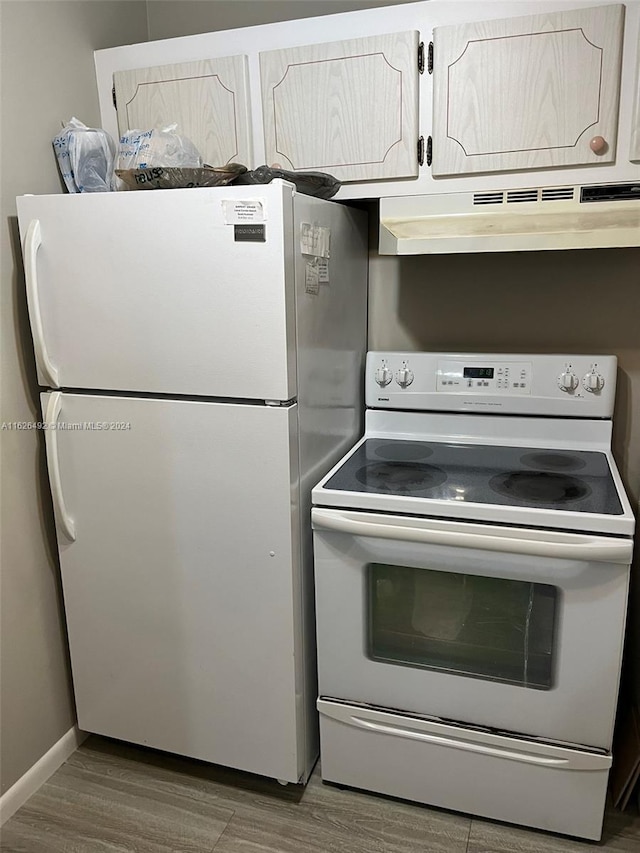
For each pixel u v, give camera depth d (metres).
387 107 1.67
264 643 1.65
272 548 1.58
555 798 1.58
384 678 1.64
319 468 1.74
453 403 1.95
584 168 1.58
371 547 1.55
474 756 1.61
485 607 1.53
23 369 1.71
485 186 1.66
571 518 1.41
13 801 1.76
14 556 1.73
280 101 1.75
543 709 1.53
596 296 1.92
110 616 1.79
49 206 1.55
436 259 2.02
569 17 1.50
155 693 1.80
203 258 1.46
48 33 1.73
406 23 1.62
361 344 2.06
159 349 1.54
